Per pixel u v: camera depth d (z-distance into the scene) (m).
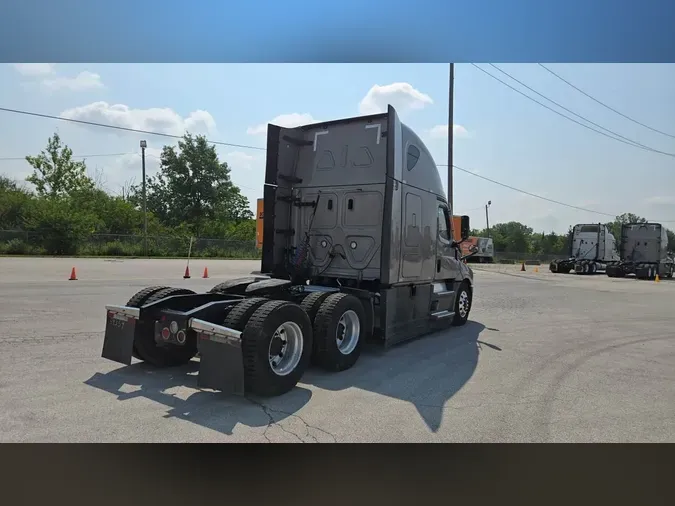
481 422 4.29
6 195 37.00
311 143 7.54
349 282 7.10
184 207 54.53
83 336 6.90
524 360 6.63
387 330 6.42
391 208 6.31
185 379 5.19
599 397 5.09
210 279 17.17
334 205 7.23
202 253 40.41
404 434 3.99
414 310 7.23
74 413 4.14
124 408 4.29
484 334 8.52
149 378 5.17
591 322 10.22
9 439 3.65
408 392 5.06
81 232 34.59
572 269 33.78
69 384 4.87
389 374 5.73
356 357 5.95
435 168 7.98
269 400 4.64
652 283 24.25
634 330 9.34
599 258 33.00
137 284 14.27
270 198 7.38
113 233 40.91
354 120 7.12
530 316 10.92
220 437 3.80
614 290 18.70
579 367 6.34
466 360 6.54
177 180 54.75
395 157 6.36
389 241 6.32
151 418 4.10
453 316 8.68
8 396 4.47
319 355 5.48
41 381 4.93
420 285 7.36
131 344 5.11
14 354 5.88
